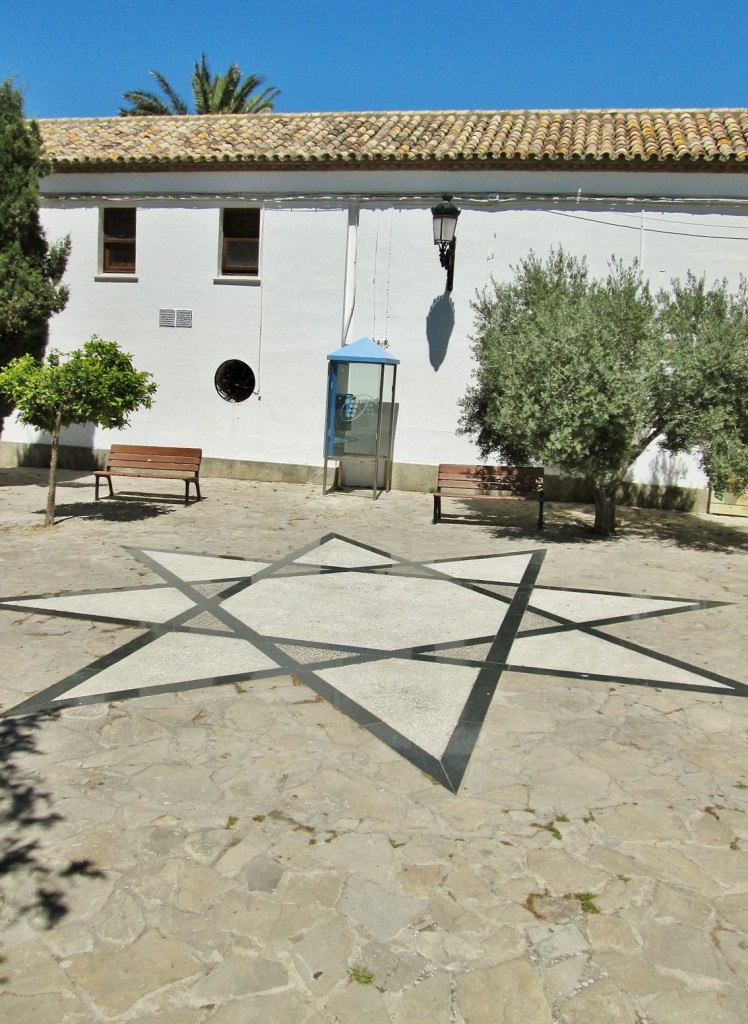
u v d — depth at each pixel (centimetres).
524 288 1012
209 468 1327
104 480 1296
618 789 365
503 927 272
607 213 1141
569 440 816
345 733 413
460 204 1184
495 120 1309
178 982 245
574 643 568
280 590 680
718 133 1159
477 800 352
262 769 373
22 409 892
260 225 1269
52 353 898
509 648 554
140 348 1334
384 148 1205
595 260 1150
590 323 829
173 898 282
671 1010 239
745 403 819
